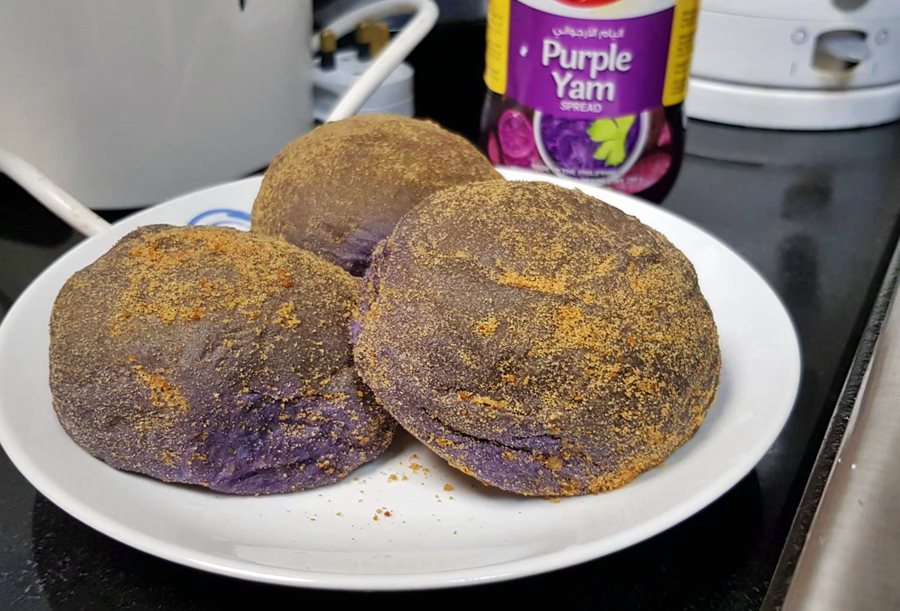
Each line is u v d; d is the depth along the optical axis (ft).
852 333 0.98
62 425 0.75
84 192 1.16
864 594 0.55
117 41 1.08
